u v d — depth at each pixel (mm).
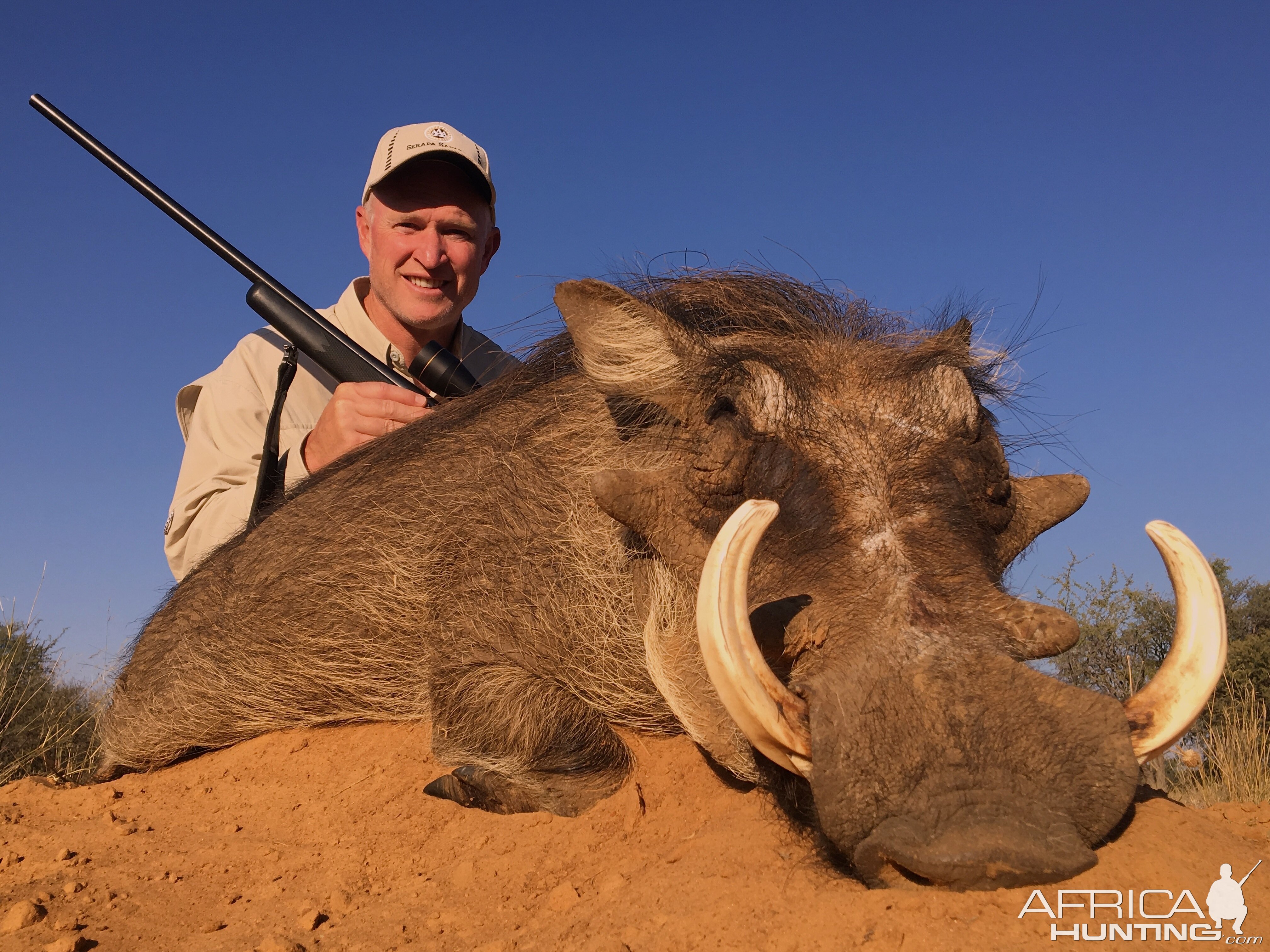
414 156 1223
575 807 774
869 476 636
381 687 970
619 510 720
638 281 949
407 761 888
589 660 839
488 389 1005
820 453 655
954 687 521
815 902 503
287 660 1002
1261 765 1369
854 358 734
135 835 824
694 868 594
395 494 981
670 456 784
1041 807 488
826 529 620
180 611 1120
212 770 977
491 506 909
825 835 563
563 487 879
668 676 737
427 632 917
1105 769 504
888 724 513
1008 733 505
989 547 667
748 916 510
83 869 748
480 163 1271
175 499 1198
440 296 1286
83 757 1397
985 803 485
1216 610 537
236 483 1171
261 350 1243
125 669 1190
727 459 685
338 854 746
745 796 706
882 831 492
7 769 1312
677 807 726
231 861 755
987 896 476
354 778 880
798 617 583
